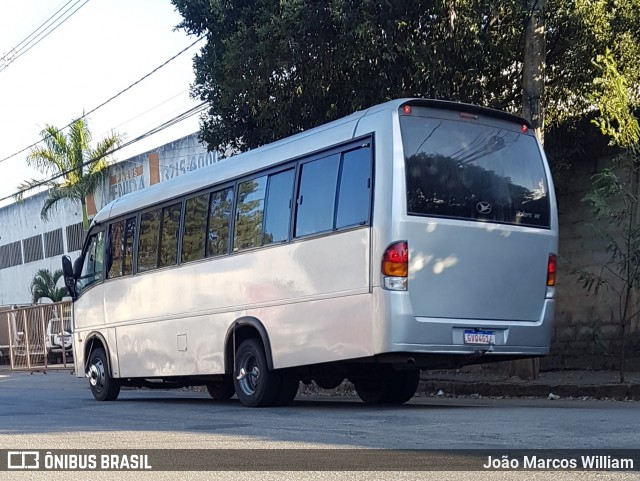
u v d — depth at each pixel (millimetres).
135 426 8930
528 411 8953
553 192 9961
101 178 34156
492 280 9242
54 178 33219
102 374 14117
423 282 8781
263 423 8641
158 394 16938
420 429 7547
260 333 10398
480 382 12586
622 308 13023
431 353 8828
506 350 9281
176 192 12414
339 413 9461
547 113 13773
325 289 9430
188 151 32281
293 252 9953
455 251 9008
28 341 26719
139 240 13266
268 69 13359
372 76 13102
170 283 12359
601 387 10750
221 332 11195
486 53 13242
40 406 12555
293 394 10633
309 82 13484
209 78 15445
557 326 14008
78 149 33344
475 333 9078
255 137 15664
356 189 9156
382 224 8758
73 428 8914
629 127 10953
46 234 43875
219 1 14188
